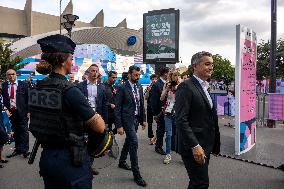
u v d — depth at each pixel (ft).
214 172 18.58
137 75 17.17
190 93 9.82
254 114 25.50
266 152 23.49
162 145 23.53
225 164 20.33
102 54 123.24
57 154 6.81
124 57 122.62
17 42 232.73
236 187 15.99
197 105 9.84
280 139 28.99
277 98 35.88
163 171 18.71
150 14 58.34
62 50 7.06
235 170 19.01
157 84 22.79
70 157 6.77
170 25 55.93
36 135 7.11
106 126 7.43
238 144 22.47
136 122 17.58
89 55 124.06
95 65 17.07
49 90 6.88
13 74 21.65
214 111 10.39
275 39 38.29
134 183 16.48
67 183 6.75
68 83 6.93
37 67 7.14
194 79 10.14
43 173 7.05
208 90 10.57
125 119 16.61
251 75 24.45
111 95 25.30
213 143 10.25
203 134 9.91
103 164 7.98
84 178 6.94
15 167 19.70
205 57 10.02
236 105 22.48
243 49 22.58
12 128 21.99
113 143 7.49
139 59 126.62
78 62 77.25
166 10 56.34
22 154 22.90
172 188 15.79
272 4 38.24
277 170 19.04
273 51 38.32
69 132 6.73
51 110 6.82
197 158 9.49
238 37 22.06
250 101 24.44
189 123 9.95
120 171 18.54
